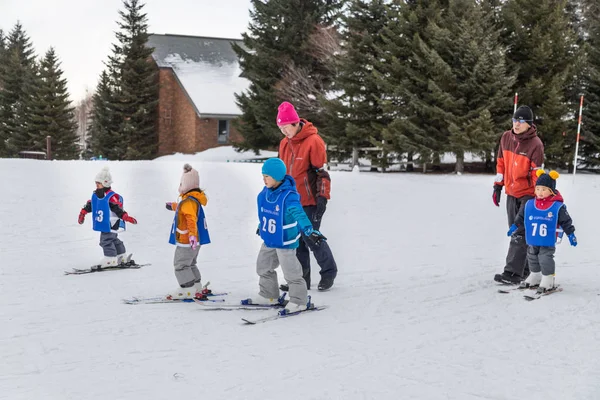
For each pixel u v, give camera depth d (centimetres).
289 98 3056
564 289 631
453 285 653
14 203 1136
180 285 586
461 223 1138
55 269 735
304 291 544
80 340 455
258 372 389
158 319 516
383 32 2514
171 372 389
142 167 1648
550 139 2323
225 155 3797
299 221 523
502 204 1355
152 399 346
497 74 2150
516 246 648
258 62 3238
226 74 4275
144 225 1037
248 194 1330
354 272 727
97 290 627
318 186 617
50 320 509
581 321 510
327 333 478
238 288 641
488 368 397
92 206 740
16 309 546
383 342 454
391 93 2366
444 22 2308
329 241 957
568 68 2275
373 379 378
